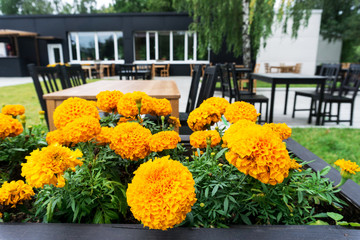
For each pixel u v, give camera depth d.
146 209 0.64
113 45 15.88
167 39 15.70
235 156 0.73
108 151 1.06
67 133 0.87
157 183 0.64
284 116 5.10
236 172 0.92
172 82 3.53
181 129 2.23
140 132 0.93
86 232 0.68
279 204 0.86
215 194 0.86
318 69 15.90
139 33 15.65
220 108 1.17
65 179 0.78
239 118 1.12
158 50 15.87
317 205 1.00
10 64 15.03
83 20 15.29
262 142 0.69
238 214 0.86
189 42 15.66
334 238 0.67
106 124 1.36
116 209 0.94
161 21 15.13
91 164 0.96
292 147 1.43
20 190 0.86
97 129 0.90
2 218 0.89
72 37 15.81
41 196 0.87
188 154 1.39
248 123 0.92
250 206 0.86
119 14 15.09
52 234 0.67
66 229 0.69
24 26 15.59
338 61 22.52
